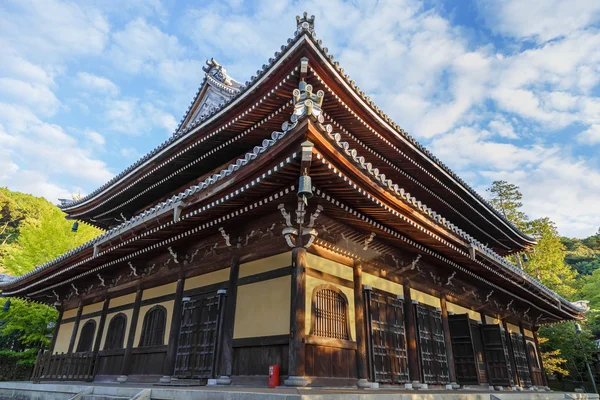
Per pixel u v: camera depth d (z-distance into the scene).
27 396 13.02
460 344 13.58
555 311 19.34
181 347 10.77
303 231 8.73
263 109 12.27
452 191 16.58
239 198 8.43
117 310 14.37
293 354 7.81
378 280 11.16
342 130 13.04
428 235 10.30
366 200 8.33
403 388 10.12
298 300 8.23
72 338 16.16
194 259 11.73
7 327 23.31
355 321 9.84
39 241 25.02
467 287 15.50
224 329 9.65
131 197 18.02
